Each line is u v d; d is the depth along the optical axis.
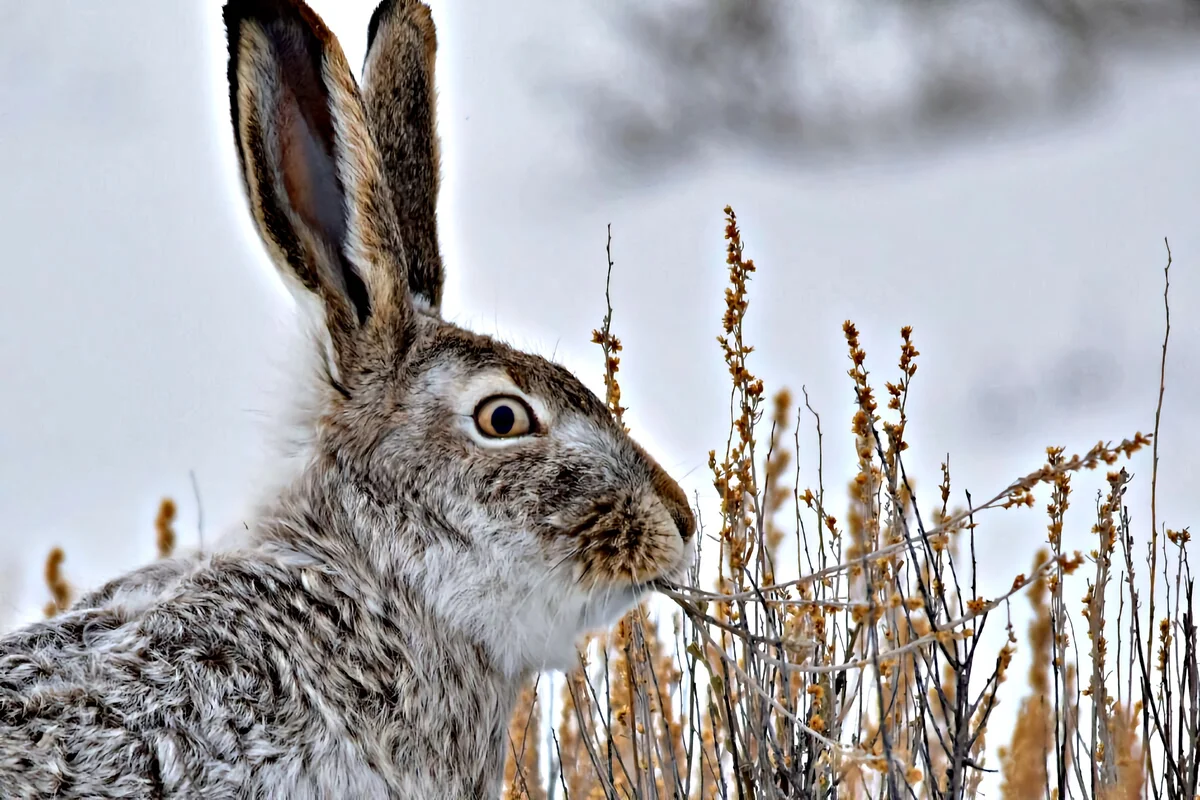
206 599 7.18
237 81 7.64
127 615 7.18
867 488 8.41
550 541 7.85
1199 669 9.15
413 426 7.88
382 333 7.94
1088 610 8.86
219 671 6.92
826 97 33.53
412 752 7.46
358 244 7.84
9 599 10.91
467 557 7.81
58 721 6.56
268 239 7.78
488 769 7.89
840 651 9.30
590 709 9.28
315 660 7.27
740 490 8.70
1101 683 8.65
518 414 7.91
